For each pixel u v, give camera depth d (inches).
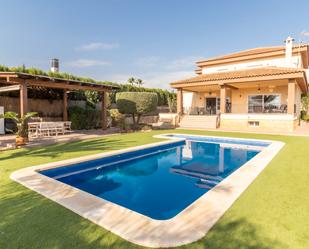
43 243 106.9
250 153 423.5
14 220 129.7
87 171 296.5
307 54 916.0
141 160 381.7
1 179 207.0
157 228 118.4
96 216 132.1
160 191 233.0
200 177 285.6
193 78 903.7
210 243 105.3
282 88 824.9
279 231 117.0
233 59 981.8
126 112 718.5
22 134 415.2
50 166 253.8
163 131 687.7
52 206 147.5
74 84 558.9
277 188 182.1
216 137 527.8
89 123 749.3
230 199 158.1
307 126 818.2
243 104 912.9
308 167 247.1
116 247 102.6
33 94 664.4
